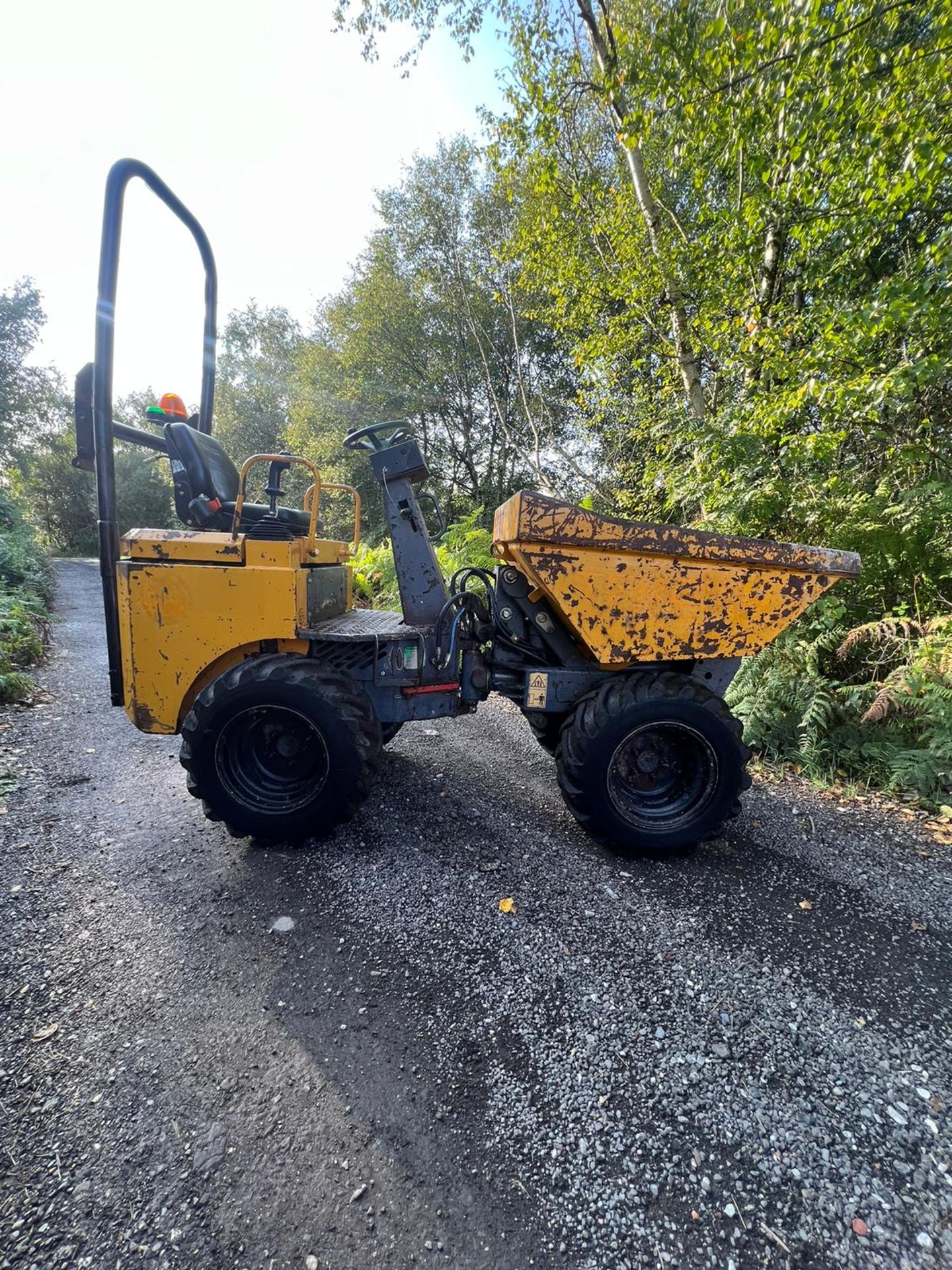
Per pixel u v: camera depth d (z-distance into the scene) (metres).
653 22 4.71
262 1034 1.52
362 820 2.68
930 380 3.89
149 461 32.47
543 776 3.26
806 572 2.36
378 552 8.73
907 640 3.41
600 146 7.93
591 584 2.25
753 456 4.38
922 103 3.51
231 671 2.32
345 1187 1.15
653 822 2.43
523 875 2.28
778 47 3.71
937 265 3.49
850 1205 1.13
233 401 23.05
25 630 5.85
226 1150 1.21
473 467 15.14
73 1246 1.04
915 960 1.85
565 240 6.95
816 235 4.31
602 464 8.89
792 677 3.62
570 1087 1.38
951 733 3.01
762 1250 1.05
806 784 3.23
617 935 1.93
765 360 4.52
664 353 6.36
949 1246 1.06
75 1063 1.41
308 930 1.93
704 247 5.35
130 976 1.71
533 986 1.70
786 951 1.87
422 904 2.08
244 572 2.32
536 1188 1.16
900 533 3.75
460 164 12.42
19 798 2.86
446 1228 1.08
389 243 13.84
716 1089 1.38
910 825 2.78
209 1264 1.01
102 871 2.26
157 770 3.27
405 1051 1.47
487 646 2.76
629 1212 1.12
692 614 2.34
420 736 3.93
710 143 4.66
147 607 2.32
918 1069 1.45
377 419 14.56
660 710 2.32
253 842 2.48
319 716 2.31
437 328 14.02
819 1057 1.48
